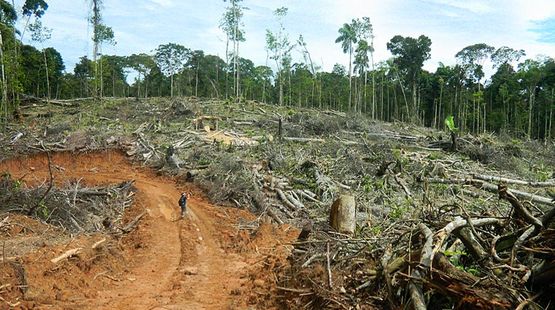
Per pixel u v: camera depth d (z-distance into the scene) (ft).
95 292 28.40
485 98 197.88
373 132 100.99
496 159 76.95
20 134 91.35
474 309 16.56
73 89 217.56
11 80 111.65
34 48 184.96
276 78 213.46
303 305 23.32
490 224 21.75
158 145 86.69
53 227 38.60
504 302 16.10
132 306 26.43
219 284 31.53
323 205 54.54
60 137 89.76
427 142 91.86
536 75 174.29
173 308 26.20
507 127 174.91
